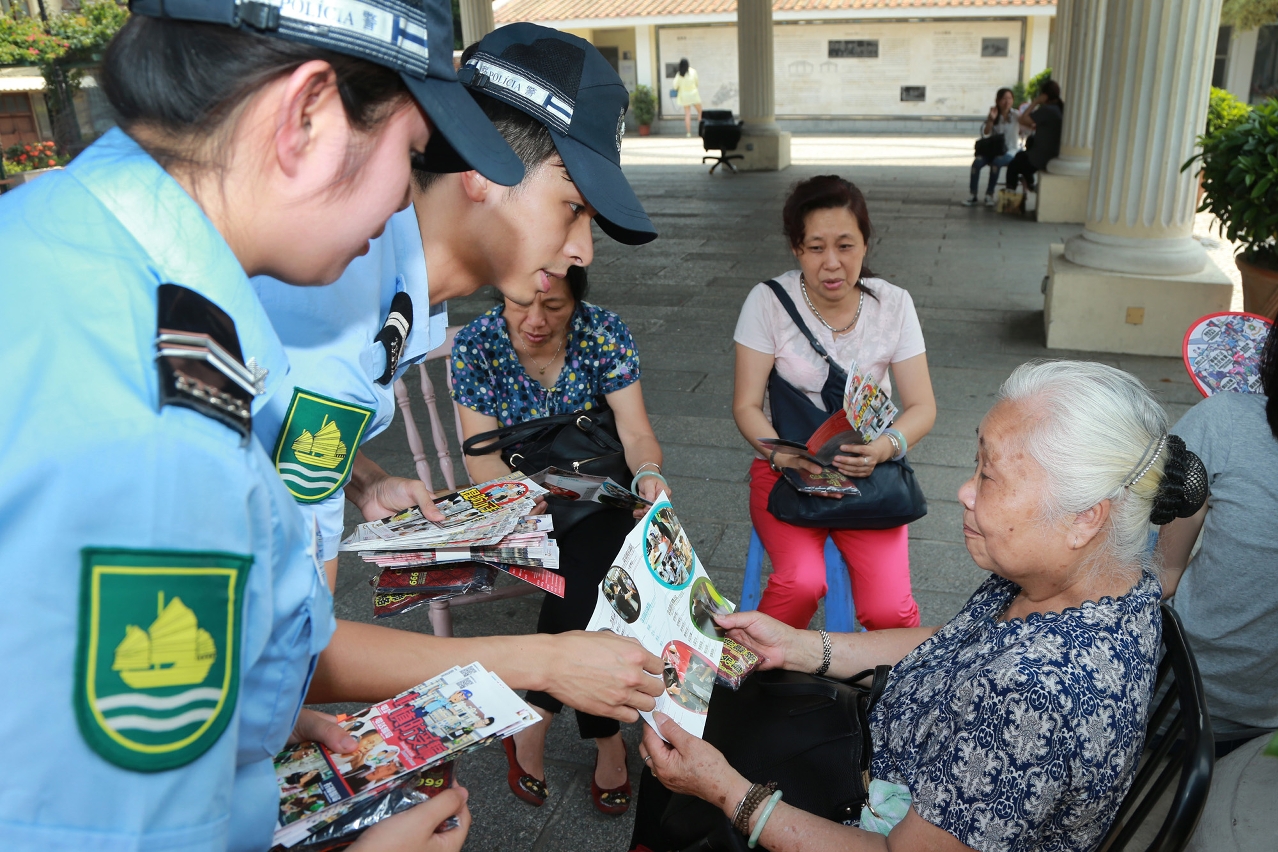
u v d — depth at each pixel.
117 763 0.76
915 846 1.53
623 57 26.62
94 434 0.76
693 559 2.11
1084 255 6.97
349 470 1.47
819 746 1.82
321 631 0.98
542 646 1.61
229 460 0.82
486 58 1.55
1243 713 2.19
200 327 0.83
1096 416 1.52
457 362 2.72
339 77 0.89
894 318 2.94
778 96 26.11
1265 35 22.14
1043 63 24.17
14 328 0.77
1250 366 2.61
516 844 2.56
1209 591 2.15
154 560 0.76
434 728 1.34
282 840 1.15
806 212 2.76
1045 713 1.43
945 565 3.83
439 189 1.62
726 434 5.21
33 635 0.73
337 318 1.44
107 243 0.83
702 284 8.81
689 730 1.78
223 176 0.90
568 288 2.56
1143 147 6.62
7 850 0.74
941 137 24.02
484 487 2.18
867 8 24.20
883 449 2.75
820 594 2.81
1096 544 1.57
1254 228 5.82
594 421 2.71
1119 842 1.65
